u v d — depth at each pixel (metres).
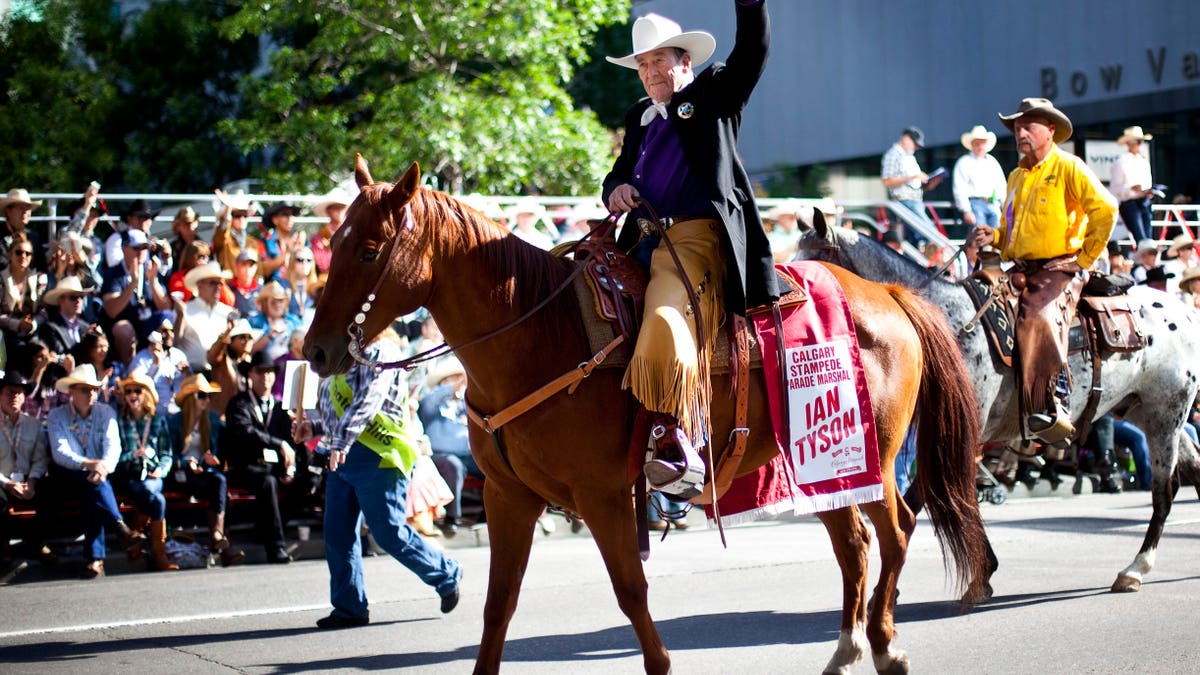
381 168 18.62
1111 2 21.00
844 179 23.81
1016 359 8.16
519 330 5.32
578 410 5.28
